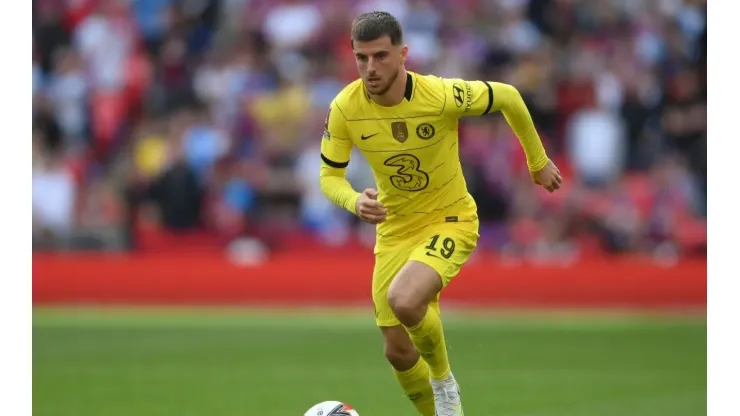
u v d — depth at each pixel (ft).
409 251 69.41
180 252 169.89
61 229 172.24
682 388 94.53
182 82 190.80
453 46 187.73
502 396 90.99
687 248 161.68
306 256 167.22
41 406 86.22
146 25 197.47
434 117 66.64
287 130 180.34
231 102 185.47
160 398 90.22
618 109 176.45
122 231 171.53
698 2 190.29
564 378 100.42
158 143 179.22
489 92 67.92
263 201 171.01
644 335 129.08
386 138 67.36
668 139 175.42
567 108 178.19
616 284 151.53
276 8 197.36
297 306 157.58
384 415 83.20
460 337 128.77
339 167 69.67
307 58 191.52
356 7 194.90
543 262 157.99
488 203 165.48
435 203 69.00
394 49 64.08
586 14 190.08
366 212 63.10
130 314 152.66
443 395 66.80
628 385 96.32
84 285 160.86
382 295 70.54
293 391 94.07
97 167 182.39
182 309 157.17
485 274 154.71
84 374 103.81
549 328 135.74
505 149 169.17
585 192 166.91
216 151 177.06
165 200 170.81
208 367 108.37
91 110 188.85
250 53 191.62
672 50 185.06
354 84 68.28
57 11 199.41
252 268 159.53
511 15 190.49
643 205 164.55
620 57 183.21
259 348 121.60
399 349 69.97
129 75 191.31
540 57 184.65
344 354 117.08
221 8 199.00
